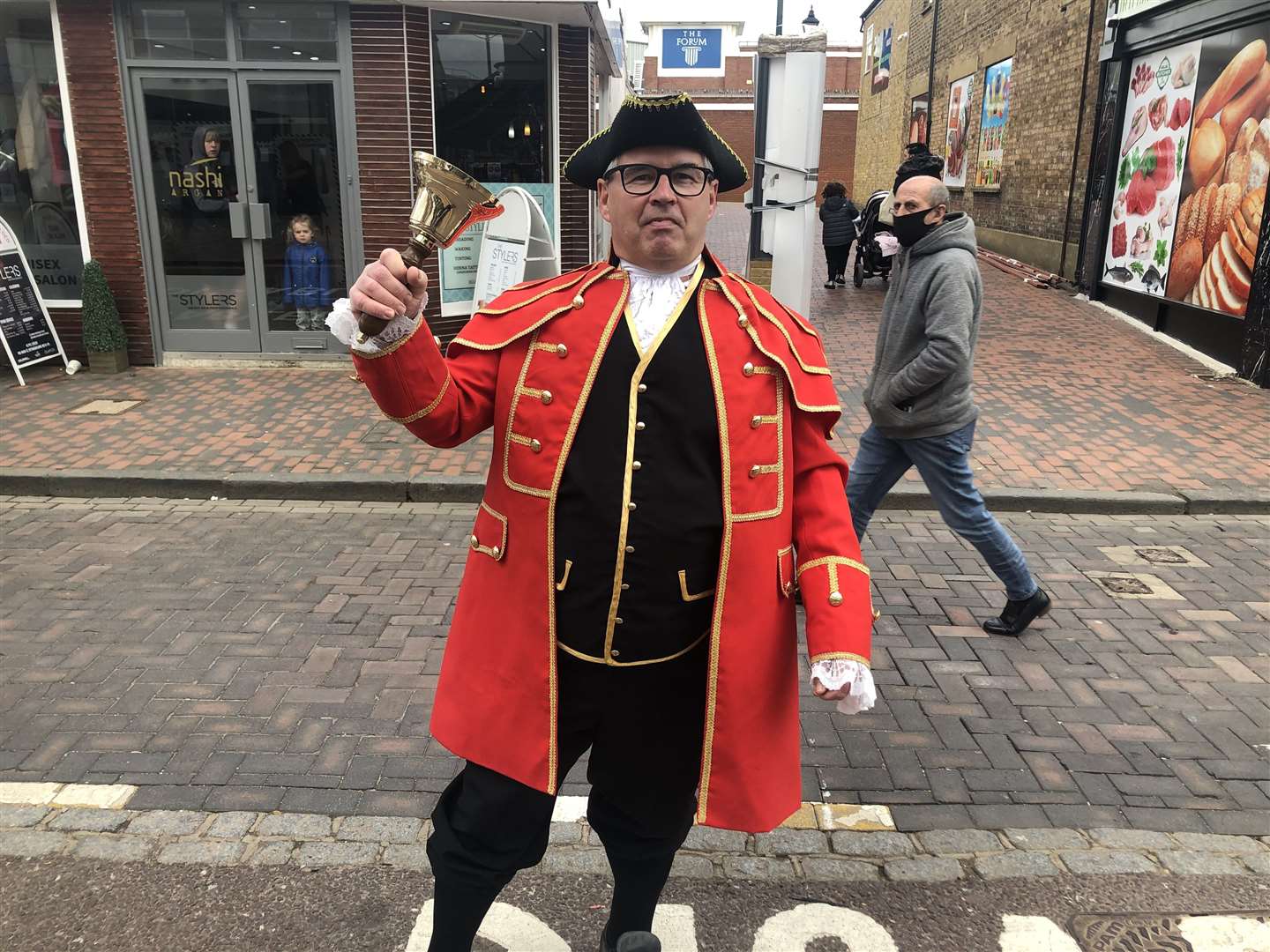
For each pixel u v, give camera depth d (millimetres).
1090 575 4863
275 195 8500
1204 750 3377
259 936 2521
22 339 8172
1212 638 4195
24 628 4211
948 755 3342
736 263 16609
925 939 2533
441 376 1744
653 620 1851
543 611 1866
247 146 8352
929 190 3801
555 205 9359
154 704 3619
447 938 2027
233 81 8211
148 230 8500
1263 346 8117
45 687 3732
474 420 1878
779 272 6258
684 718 1981
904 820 3000
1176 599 4590
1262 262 8156
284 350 8820
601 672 1903
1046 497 5770
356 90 8211
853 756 3330
